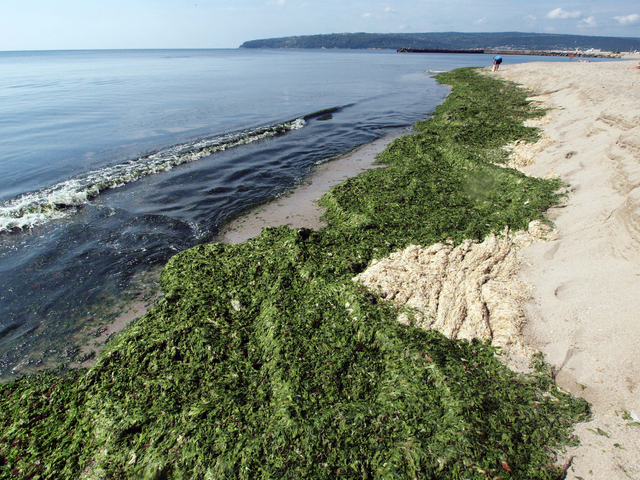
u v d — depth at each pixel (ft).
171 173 46.96
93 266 28.30
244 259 26.66
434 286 23.04
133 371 18.22
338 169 48.91
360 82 142.92
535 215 29.71
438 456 13.98
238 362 18.67
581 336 18.66
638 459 13.74
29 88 127.75
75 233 32.63
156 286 26.30
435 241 27.86
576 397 16.46
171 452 14.53
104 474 14.25
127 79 159.84
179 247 31.09
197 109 88.89
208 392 17.07
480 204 34.68
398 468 13.78
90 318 23.47
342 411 15.70
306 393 16.72
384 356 18.98
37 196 39.17
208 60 361.92
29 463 14.85
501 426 15.26
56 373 19.56
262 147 58.44
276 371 17.84
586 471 13.79
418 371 17.65
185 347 19.26
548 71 104.63
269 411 16.06
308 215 36.47
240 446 14.51
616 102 46.68
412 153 50.70
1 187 41.86
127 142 60.64
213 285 24.34
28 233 32.53
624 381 16.26
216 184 43.68
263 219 35.78
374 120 77.05
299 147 58.59
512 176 37.35
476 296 22.08
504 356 18.65
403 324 20.47
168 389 17.17
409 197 36.22
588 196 29.84
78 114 81.82
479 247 26.96
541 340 19.25
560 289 21.80
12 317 23.45
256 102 98.99
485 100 78.28
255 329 20.88
